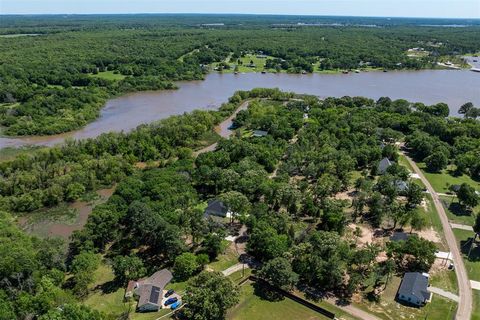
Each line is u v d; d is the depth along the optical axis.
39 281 99.44
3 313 85.69
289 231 120.75
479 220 126.06
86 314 86.50
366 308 98.62
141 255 118.81
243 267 113.00
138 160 182.25
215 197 150.88
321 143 196.00
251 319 94.94
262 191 144.00
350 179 165.75
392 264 107.75
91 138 195.25
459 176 175.62
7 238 113.38
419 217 132.38
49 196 146.38
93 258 109.38
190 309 92.00
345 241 120.38
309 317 96.06
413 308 98.81
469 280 109.38
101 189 159.38
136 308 97.38
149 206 127.88
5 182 147.00
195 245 122.19
